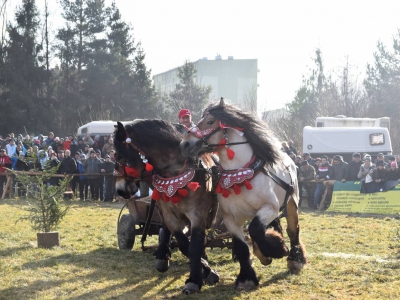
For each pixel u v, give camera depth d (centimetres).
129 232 890
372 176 1540
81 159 1828
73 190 1858
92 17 4378
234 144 623
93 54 4328
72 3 4347
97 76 4247
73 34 4353
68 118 4138
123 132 648
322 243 960
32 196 937
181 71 4259
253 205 618
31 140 961
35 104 4009
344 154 2050
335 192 1579
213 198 664
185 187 615
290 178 697
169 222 652
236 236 640
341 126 2250
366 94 4016
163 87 6881
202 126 615
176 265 777
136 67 4462
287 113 3772
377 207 1528
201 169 627
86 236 1052
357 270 718
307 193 1675
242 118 626
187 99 4106
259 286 644
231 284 662
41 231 986
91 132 2355
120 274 719
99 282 675
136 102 4334
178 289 641
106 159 1791
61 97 4172
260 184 615
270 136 643
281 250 607
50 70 4306
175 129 671
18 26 4194
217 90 6316
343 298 591
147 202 809
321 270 727
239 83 6328
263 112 3612
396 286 637
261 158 627
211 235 749
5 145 2009
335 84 3812
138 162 648
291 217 732
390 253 859
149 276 708
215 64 6328
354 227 1178
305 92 3706
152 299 600
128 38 4488
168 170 641
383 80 4078
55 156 1795
